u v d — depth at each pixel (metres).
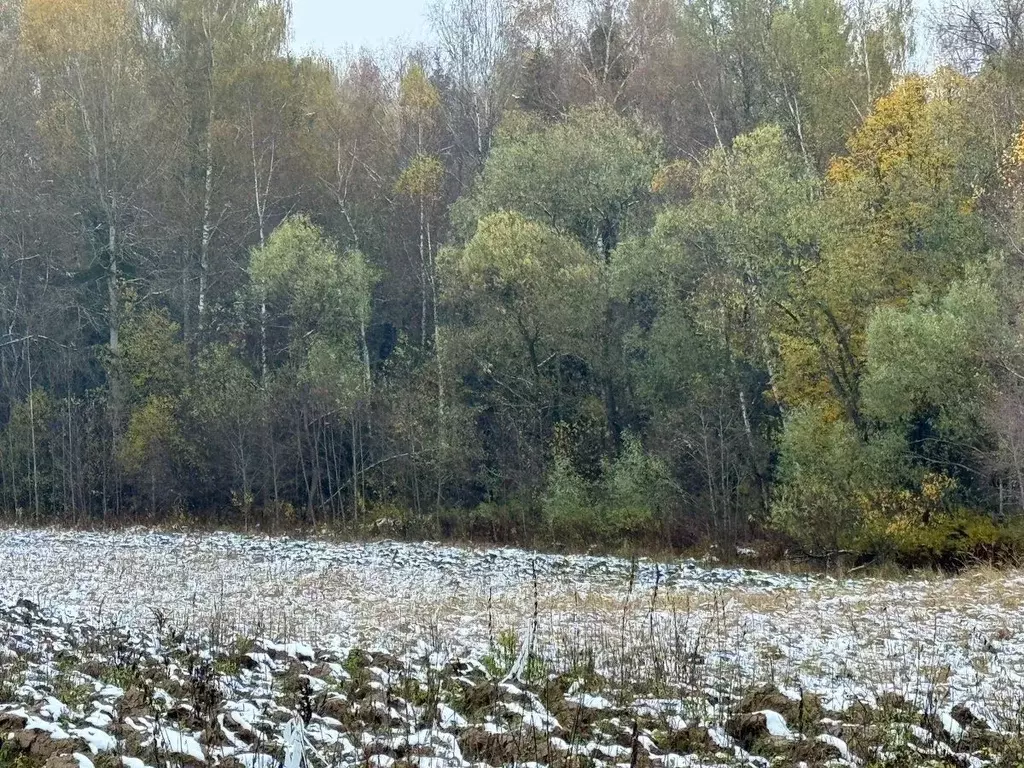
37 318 56.22
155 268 57.97
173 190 56.41
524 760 8.48
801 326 39.16
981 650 15.18
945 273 37.72
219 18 57.12
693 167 48.44
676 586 28.17
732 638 16.16
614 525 40.62
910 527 32.69
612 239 49.66
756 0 49.81
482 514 44.84
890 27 48.38
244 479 48.31
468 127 62.22
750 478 40.53
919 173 38.41
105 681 11.98
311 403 49.12
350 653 13.46
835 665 13.60
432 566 32.00
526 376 48.31
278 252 49.00
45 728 8.84
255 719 9.78
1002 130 38.88
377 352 57.31
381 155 58.22
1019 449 32.19
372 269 51.28
